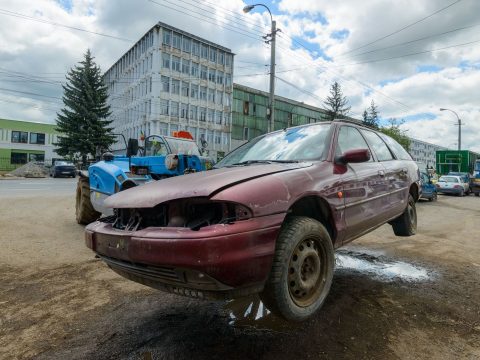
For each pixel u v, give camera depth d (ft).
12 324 9.95
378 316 10.30
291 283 8.44
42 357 8.28
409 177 16.25
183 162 21.68
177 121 154.20
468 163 89.61
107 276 13.91
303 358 8.14
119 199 9.05
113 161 24.27
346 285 12.80
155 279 7.68
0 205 32.94
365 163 12.73
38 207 32.58
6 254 16.76
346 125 13.01
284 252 8.02
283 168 9.48
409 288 12.69
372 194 12.25
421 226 30.14
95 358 8.20
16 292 12.26
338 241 10.30
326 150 11.12
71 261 15.88
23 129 183.11
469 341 9.10
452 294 12.20
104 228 8.91
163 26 149.38
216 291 7.19
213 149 165.78
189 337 9.10
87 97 135.44
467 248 19.98
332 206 9.84
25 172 102.89
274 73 67.26
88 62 136.98
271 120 67.21
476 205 51.67
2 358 8.27
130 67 173.06
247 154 13.14
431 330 9.61
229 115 171.32
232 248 7.01
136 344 8.79
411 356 8.34
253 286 7.47
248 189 7.74
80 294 12.07
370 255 17.54
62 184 68.49
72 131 134.41
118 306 11.08
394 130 165.78
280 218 7.93
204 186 7.87
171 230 7.33
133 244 7.59
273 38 66.90
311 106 198.18
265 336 9.11
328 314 10.30
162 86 150.20
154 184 9.45
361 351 8.48
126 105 177.78
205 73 164.25
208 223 7.50
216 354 8.29
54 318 10.28
